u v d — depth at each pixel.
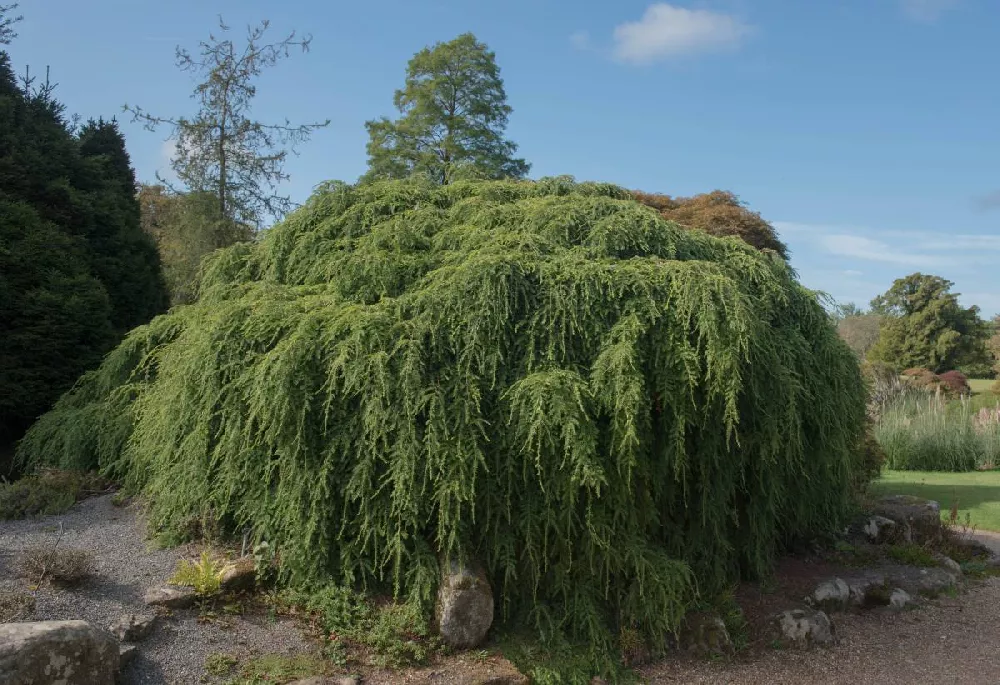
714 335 4.40
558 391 4.23
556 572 4.59
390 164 24.03
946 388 22.39
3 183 8.29
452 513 4.34
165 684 3.48
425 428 4.34
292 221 6.28
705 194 25.14
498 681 3.93
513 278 4.74
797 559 6.58
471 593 4.22
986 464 13.93
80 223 9.16
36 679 3.06
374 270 5.27
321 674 3.73
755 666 4.66
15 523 5.39
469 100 24.67
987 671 4.73
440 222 5.94
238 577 4.32
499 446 4.43
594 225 5.49
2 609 3.61
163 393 5.37
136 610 3.93
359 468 4.34
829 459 5.71
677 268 4.82
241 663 3.72
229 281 6.57
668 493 5.01
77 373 7.88
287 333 4.72
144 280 9.97
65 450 6.43
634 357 4.46
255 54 16.41
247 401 4.76
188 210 16.25
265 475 4.63
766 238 23.66
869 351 36.09
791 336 5.48
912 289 37.31
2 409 7.54
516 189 6.41
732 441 5.10
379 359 4.24
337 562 4.52
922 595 6.12
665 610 4.58
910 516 7.73
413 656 4.06
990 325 36.38
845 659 4.85
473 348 4.46
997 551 7.82
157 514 5.27
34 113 9.59
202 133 16.28
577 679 4.18
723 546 5.32
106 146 12.04
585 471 4.08
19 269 7.62
